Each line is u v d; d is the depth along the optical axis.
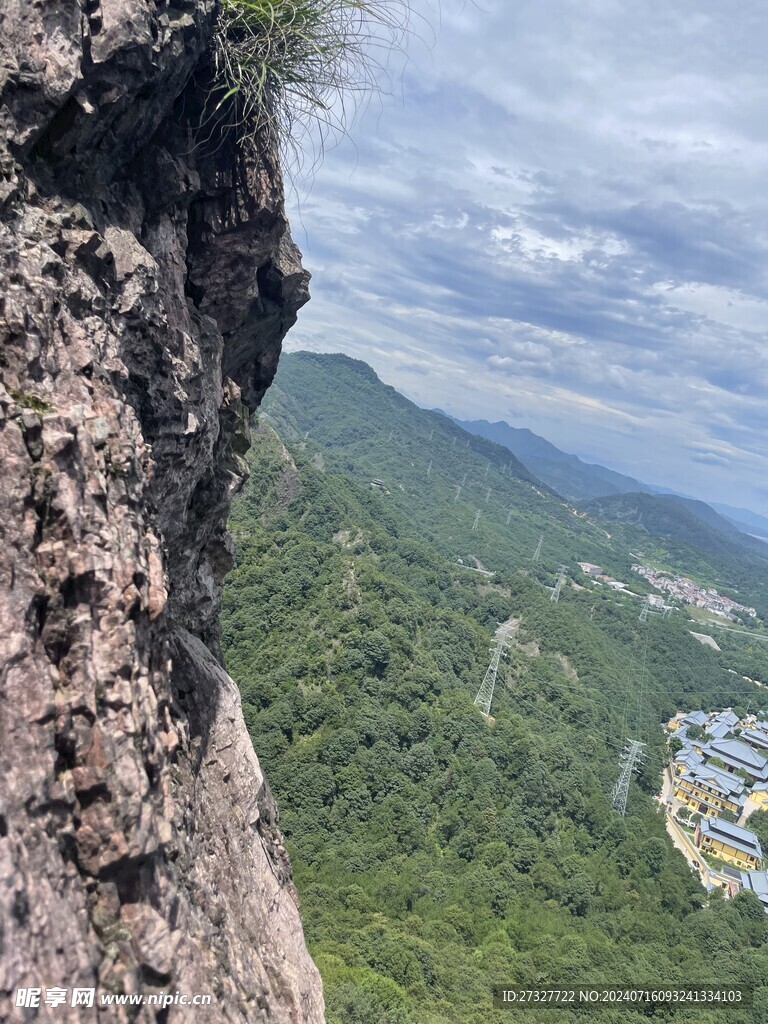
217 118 5.49
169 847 3.67
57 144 4.07
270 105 5.85
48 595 3.25
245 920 4.60
